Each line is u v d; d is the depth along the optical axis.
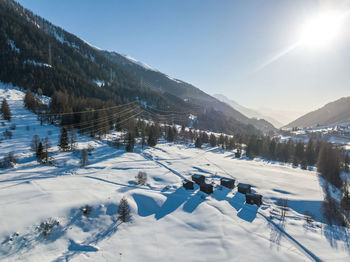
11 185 38.19
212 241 28.22
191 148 108.19
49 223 27.92
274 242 28.78
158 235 29.56
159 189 46.72
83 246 26.23
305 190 51.94
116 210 34.47
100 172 53.56
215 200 42.16
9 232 25.28
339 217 37.59
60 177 46.34
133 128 108.62
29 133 72.38
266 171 70.56
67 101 103.94
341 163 80.06
